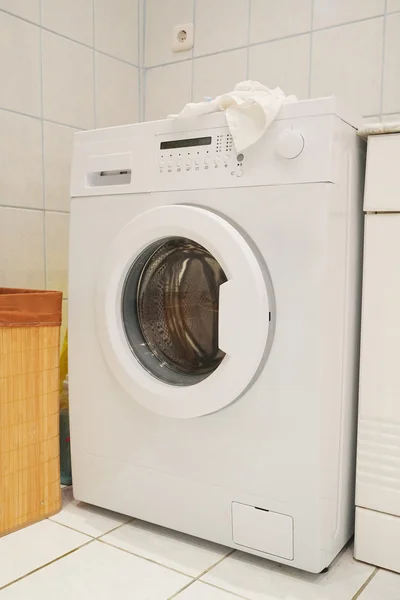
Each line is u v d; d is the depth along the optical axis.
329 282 0.97
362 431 1.05
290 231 0.98
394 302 1.00
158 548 1.12
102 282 1.16
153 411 1.11
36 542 1.13
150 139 1.13
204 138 1.07
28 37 1.49
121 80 1.78
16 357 1.17
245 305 0.98
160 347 1.21
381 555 1.05
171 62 1.80
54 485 1.26
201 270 1.11
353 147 1.03
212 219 1.01
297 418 0.99
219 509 1.09
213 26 1.70
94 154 1.21
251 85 1.11
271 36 1.59
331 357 1.00
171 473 1.14
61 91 1.59
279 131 0.99
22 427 1.19
